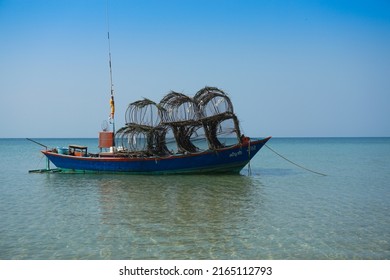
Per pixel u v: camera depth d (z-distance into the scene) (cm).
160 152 2967
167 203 1939
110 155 3016
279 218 1631
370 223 1556
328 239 1345
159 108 2831
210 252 1213
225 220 1595
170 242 1305
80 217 1648
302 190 2355
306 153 6925
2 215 1688
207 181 2678
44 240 1331
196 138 2930
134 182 2633
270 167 3928
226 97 2767
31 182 2697
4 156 6162
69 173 3097
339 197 2119
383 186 2536
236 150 2833
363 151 7712
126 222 1562
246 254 1198
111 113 3206
